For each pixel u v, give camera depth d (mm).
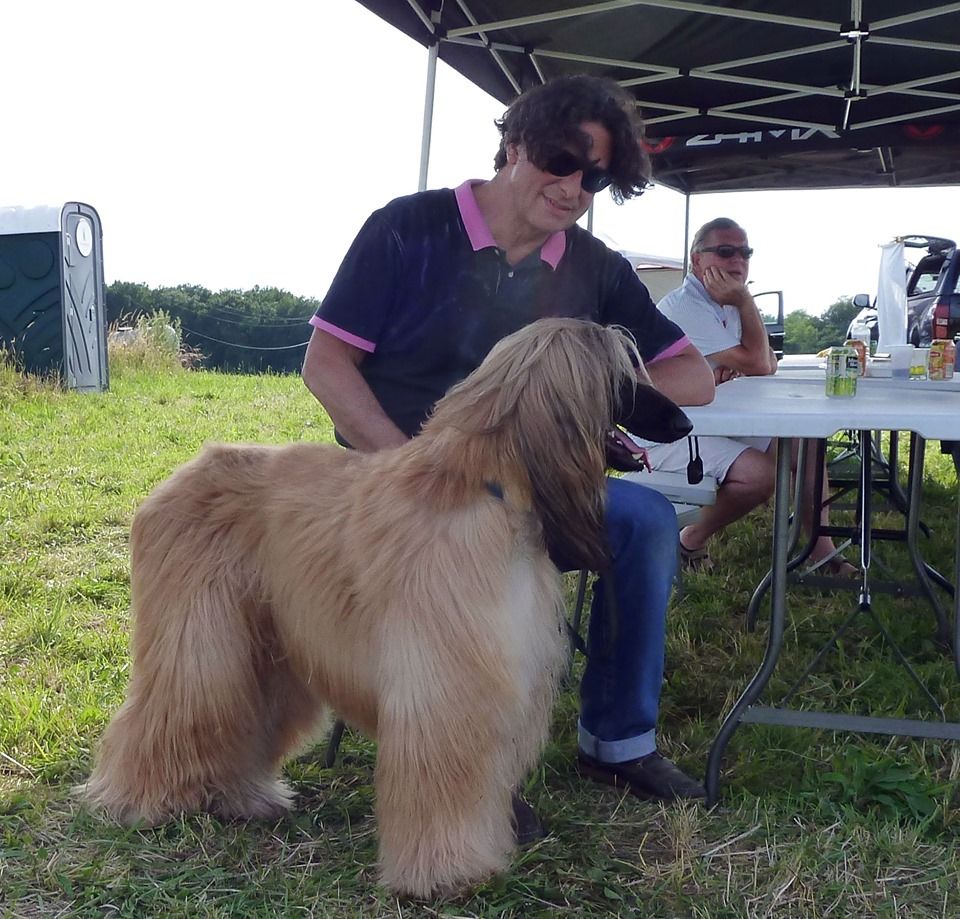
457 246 2490
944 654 3469
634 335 2699
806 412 2322
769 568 4543
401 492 1966
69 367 10156
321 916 1986
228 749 2312
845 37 5055
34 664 3244
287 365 20500
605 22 4969
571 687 3156
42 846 2234
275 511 2199
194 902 2027
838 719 2553
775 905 2043
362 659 2008
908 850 2217
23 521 5113
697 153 6879
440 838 1965
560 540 1928
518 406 1882
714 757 2479
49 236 9930
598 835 2320
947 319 7707
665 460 4164
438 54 4691
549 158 2320
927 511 5875
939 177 7891
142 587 2344
